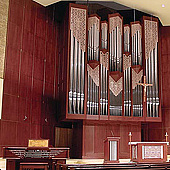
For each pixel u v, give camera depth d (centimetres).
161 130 1344
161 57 1397
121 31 1261
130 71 1237
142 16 1301
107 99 1177
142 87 1234
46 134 1170
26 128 1087
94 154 1161
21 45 1102
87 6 1206
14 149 885
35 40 1167
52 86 1222
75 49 1164
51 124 1200
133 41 1276
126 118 1191
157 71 1265
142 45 1277
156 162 839
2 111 1002
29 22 1148
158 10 1320
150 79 1252
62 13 1300
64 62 1189
